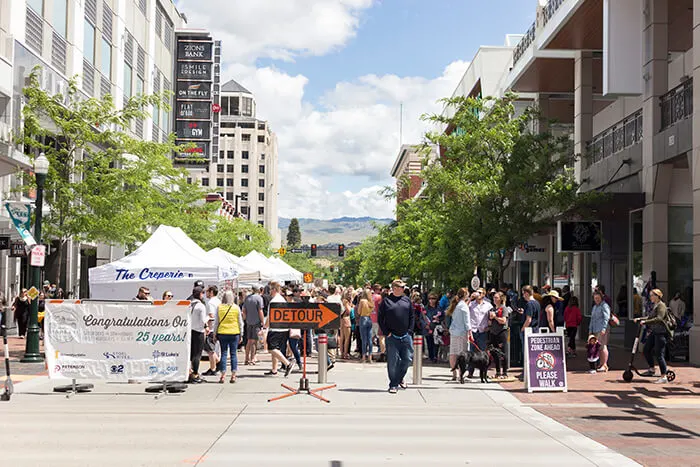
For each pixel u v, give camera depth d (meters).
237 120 176.88
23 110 22.22
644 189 24.41
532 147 26.09
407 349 14.20
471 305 16.86
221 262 22.48
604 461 8.28
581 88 30.98
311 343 23.22
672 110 22.94
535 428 10.45
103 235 22.41
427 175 26.09
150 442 9.12
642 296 24.09
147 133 44.59
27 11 26.62
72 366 13.54
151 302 13.65
